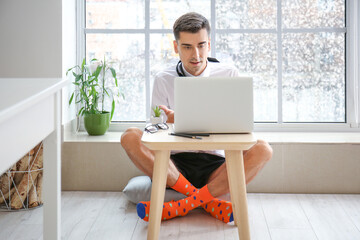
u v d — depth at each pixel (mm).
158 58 3695
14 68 3289
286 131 3662
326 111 3678
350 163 3078
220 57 3684
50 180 1628
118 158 3152
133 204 2859
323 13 3631
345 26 3621
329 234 2338
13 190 2734
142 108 3729
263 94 3688
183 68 2781
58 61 3277
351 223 2500
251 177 2539
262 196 3049
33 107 1357
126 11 3680
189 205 2537
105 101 3703
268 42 3666
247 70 3682
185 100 1943
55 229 1641
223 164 2555
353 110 3627
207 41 2643
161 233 2338
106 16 3688
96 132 3428
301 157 3096
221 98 1945
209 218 2568
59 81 1582
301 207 2799
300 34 3652
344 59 3650
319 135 3441
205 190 2514
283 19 3646
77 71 3666
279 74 3656
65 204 2855
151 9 3674
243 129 1968
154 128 2027
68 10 3441
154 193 1970
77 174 3166
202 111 1948
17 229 2406
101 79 3562
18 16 3258
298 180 3107
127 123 3682
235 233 2336
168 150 1991
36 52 3277
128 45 3695
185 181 2613
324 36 3643
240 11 3652
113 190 3174
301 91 3682
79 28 3654
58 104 1609
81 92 3398
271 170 3111
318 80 3672
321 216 2625
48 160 1624
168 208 2504
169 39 3686
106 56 3701
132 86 3715
